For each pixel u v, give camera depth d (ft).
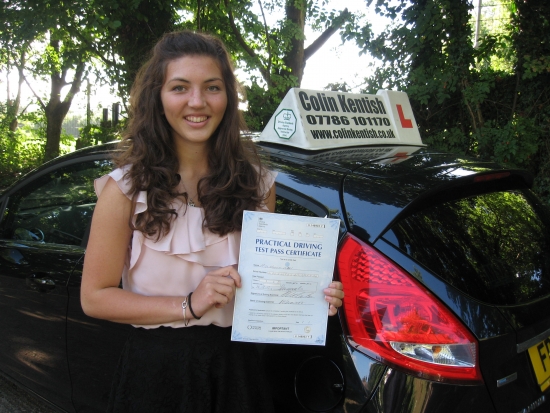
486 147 17.84
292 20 28.94
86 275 4.66
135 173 4.62
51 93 45.83
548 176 18.72
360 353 4.94
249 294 4.72
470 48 18.31
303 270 4.77
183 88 4.78
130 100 5.13
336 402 5.02
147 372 4.81
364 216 5.27
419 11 18.15
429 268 5.00
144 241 4.71
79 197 8.54
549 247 6.52
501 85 19.76
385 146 7.72
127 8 22.54
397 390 4.75
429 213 5.54
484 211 6.08
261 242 4.70
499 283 5.41
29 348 8.59
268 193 5.44
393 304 4.88
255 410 5.16
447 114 19.76
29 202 9.44
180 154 5.02
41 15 20.58
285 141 7.13
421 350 4.78
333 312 4.83
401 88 18.98
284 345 5.47
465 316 4.88
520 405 5.12
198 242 4.77
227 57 5.11
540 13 18.45
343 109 7.70
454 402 4.74
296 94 7.16
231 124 5.06
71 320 7.69
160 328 4.85
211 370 4.90
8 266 8.85
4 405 10.12
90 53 24.72
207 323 4.86
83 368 7.57
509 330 5.09
